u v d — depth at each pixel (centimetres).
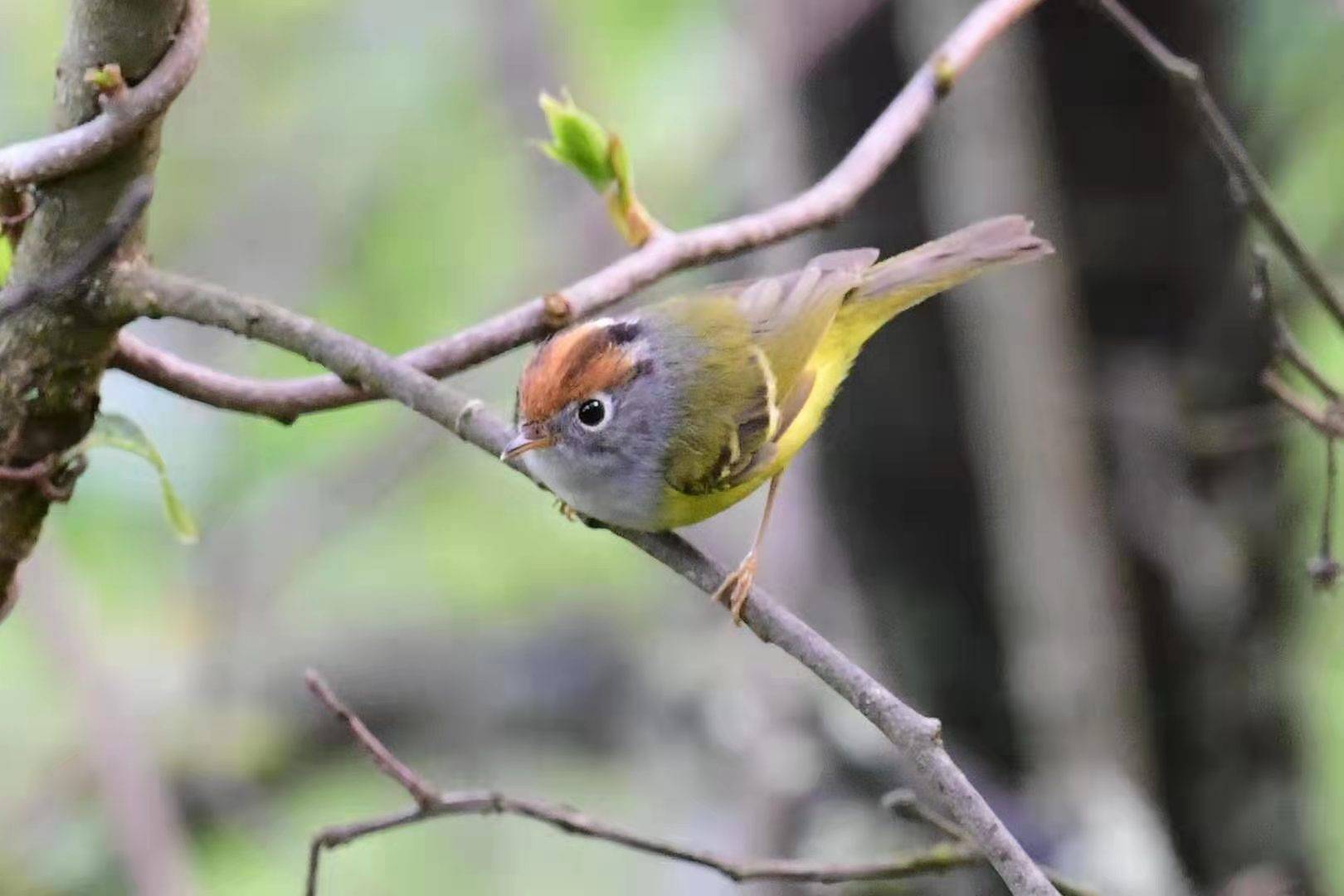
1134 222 1055
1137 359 1071
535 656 1306
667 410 703
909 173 1084
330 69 1541
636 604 1385
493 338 633
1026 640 999
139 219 551
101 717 1031
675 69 1393
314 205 1521
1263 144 1107
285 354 1424
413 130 1536
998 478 998
